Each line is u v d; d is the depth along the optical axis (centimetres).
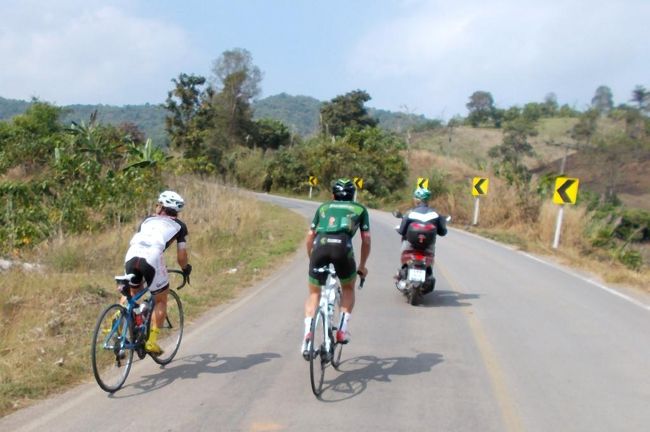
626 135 7056
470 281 1228
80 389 576
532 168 7150
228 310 920
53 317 802
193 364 659
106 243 1355
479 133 10056
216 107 7350
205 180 2325
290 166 5397
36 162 2494
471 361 687
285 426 494
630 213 3788
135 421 499
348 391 582
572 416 534
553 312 960
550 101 10906
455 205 2767
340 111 8300
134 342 599
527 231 2264
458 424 508
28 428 482
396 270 1339
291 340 759
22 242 1306
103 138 2189
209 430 484
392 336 788
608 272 1407
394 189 4634
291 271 1298
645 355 732
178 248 650
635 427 513
